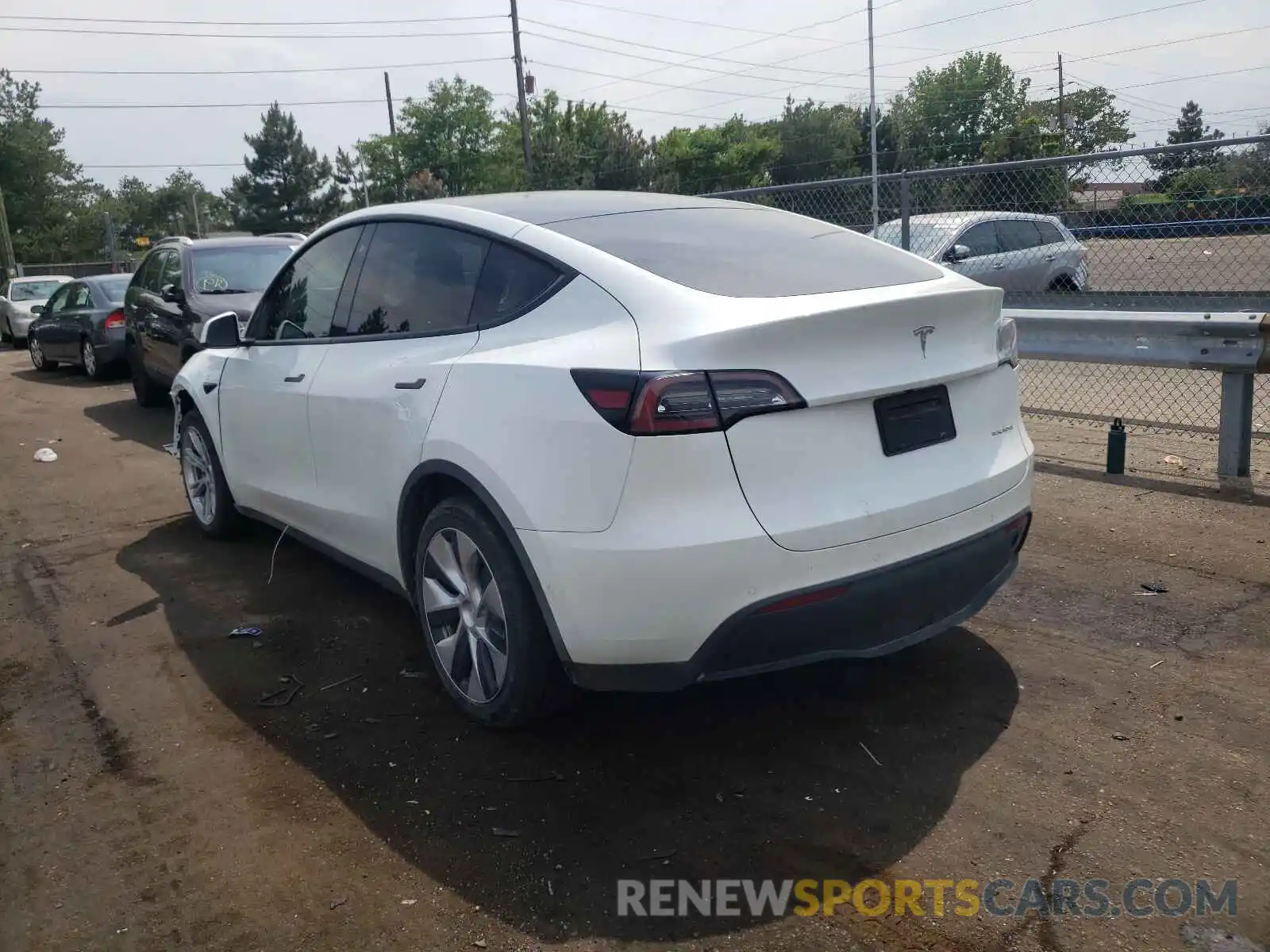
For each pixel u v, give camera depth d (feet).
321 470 14.37
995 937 8.30
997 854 9.31
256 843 9.86
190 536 19.90
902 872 9.11
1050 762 10.74
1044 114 232.12
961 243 35.55
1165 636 13.52
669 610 9.50
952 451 10.91
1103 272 29.30
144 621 15.57
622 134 196.65
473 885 9.12
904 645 10.62
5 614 16.16
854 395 9.95
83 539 20.06
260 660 14.01
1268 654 12.89
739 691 12.51
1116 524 17.93
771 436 9.55
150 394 36.04
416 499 12.18
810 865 9.25
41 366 50.70
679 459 9.33
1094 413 26.23
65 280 73.05
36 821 10.37
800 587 9.64
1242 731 11.17
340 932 8.60
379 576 13.73
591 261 10.94
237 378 16.72
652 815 10.08
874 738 11.34
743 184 229.45
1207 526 17.60
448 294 12.44
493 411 10.65
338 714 12.39
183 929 8.70
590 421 9.66
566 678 10.98
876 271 11.85
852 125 235.81
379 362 12.94
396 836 9.89
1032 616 14.30
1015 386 12.17
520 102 165.17
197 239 33.68
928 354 10.67
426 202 13.70
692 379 9.36
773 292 10.53
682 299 10.05
